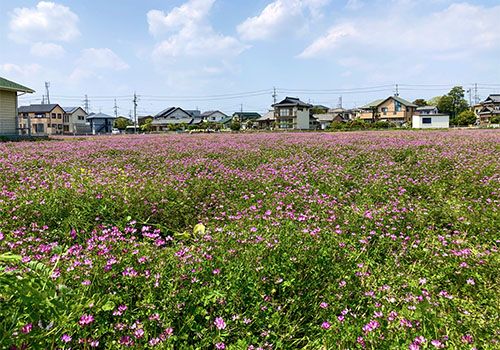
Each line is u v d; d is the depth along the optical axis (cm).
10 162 982
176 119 11056
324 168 886
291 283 314
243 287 296
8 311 206
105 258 329
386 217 491
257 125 9369
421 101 10775
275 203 571
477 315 276
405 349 228
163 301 269
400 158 1132
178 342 245
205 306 277
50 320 221
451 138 1967
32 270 233
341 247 394
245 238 400
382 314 267
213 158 1164
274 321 266
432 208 554
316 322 281
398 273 350
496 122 6394
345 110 11650
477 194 658
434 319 260
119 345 227
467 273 345
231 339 255
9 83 2631
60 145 1730
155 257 343
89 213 496
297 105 8675
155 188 633
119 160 1079
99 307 252
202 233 450
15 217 458
